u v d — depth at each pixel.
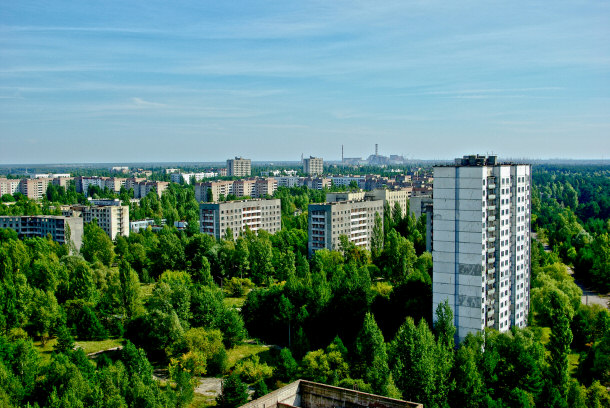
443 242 169.88
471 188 163.38
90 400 113.81
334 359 144.00
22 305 178.25
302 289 192.50
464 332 168.38
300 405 79.12
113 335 188.62
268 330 194.00
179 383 134.38
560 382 129.38
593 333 168.62
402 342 128.00
